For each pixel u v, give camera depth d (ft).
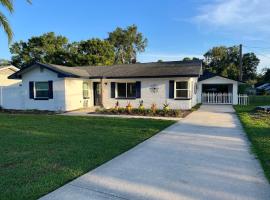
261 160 20.84
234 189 15.56
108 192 15.16
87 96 74.13
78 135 31.65
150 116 51.96
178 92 66.23
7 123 41.96
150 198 14.40
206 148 25.36
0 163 20.29
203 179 17.16
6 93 72.18
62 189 15.52
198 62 73.20
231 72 188.75
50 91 66.69
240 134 32.27
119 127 37.70
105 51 144.36
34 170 18.65
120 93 72.38
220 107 71.31
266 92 148.05
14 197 14.21
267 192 15.11
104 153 23.26
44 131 34.45
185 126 38.96
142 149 25.07
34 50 146.51
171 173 18.30
